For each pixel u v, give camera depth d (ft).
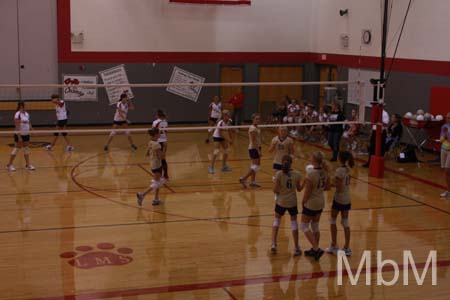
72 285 27.37
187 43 78.79
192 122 80.84
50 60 74.84
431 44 60.29
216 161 57.16
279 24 81.71
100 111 77.15
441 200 44.09
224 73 81.46
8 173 50.49
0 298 25.79
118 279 28.19
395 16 65.26
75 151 61.05
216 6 79.05
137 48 77.20
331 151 63.10
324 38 79.77
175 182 48.19
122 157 58.23
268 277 28.78
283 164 31.17
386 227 37.29
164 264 30.27
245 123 81.87
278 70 82.84
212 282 28.02
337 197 31.55
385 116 57.72
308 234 31.07
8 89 73.72
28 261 30.40
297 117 72.23
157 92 78.89
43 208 40.11
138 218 38.22
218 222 37.65
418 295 26.91
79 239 33.96
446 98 58.29
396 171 53.88
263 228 36.58
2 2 72.08
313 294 26.81
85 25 75.05
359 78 66.28
